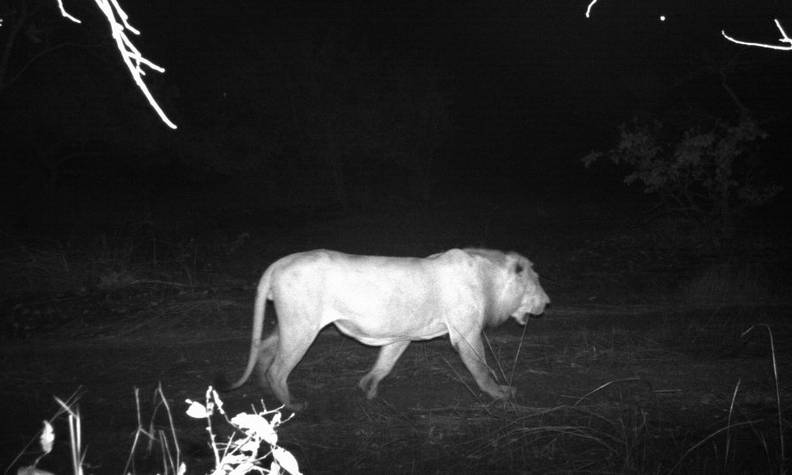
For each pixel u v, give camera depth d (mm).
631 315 11102
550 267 15570
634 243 17688
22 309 11539
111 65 17141
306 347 6973
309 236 20875
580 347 9258
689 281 13695
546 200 28688
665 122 19203
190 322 10828
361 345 9453
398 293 7016
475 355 7289
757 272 13484
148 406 7266
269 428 2914
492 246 18531
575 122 34531
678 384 7812
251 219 24594
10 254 13891
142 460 5867
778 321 10586
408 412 7016
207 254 17094
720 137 18688
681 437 6328
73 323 10828
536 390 7652
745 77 20000
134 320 10938
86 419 6906
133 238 18328
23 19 15016
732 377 8039
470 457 5949
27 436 6461
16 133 20062
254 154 21734
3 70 15352
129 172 28234
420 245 19281
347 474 5648
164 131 18500
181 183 29703
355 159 28594
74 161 27406
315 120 26109
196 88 22703
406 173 30109
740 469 5648
